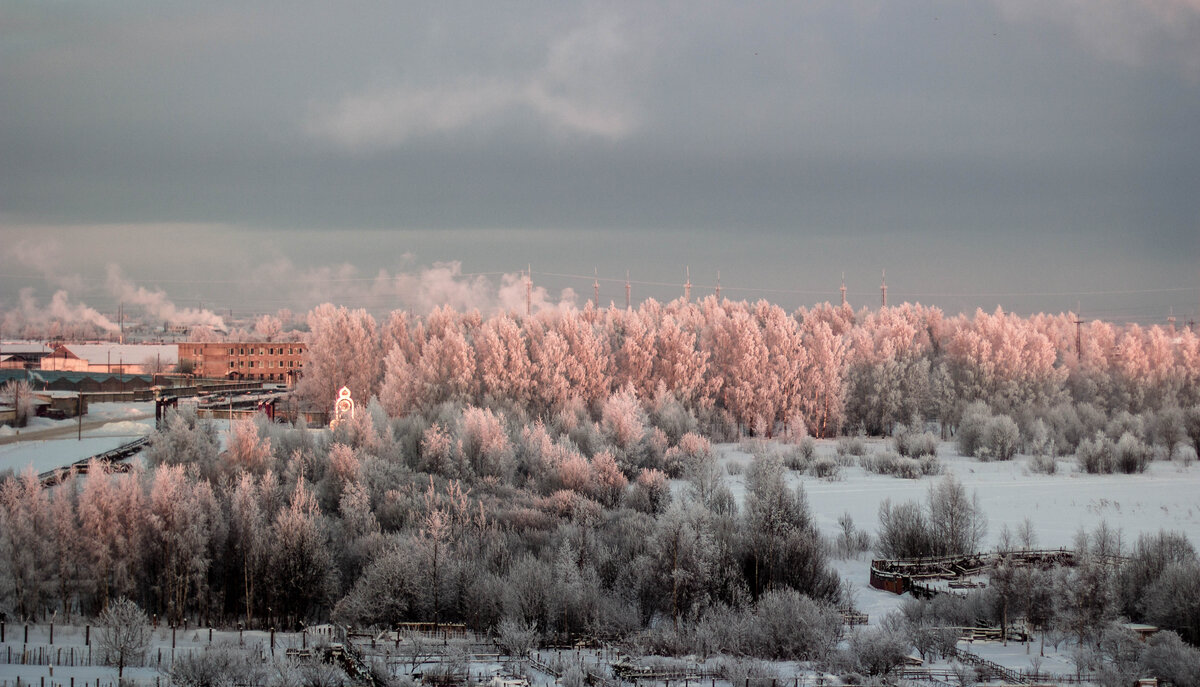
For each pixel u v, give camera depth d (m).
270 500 74.50
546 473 94.81
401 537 66.44
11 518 63.09
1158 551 59.41
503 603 55.69
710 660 48.84
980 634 53.09
